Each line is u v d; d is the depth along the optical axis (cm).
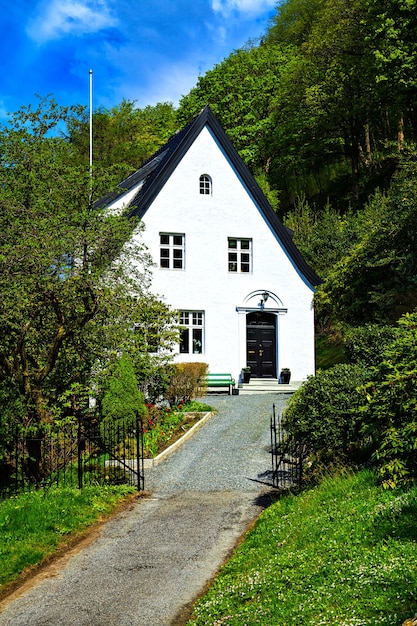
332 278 2445
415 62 3556
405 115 4575
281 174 5306
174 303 2723
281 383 2783
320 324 3619
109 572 887
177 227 2758
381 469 870
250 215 2859
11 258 1267
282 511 1023
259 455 1538
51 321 1528
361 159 5228
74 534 1074
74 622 726
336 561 680
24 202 1631
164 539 1019
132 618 723
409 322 977
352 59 4259
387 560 647
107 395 1627
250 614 606
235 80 4984
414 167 2350
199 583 814
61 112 1861
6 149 1697
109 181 1700
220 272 2798
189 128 2842
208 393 2659
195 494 1288
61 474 1441
